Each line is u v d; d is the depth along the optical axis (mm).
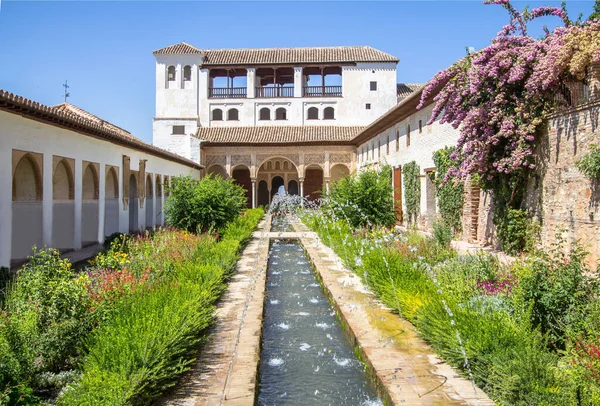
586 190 9172
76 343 5289
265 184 39375
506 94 11547
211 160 35250
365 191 16766
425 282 7691
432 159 18500
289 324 7938
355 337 6410
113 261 8672
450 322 5484
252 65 35688
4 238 10734
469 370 4812
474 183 13977
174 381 4836
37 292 5629
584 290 5648
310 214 26609
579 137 9453
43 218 12492
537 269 5957
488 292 7133
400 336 6309
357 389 5359
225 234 15977
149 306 5852
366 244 11781
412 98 18797
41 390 4754
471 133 12227
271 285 11133
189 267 8836
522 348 4676
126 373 4305
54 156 13117
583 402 3861
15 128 11156
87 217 16062
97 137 15594
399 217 23391
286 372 5898
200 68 36062
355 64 36000
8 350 4543
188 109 36156
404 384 4777
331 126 36125
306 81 40188
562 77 10055
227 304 8172
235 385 4824
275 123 36438
